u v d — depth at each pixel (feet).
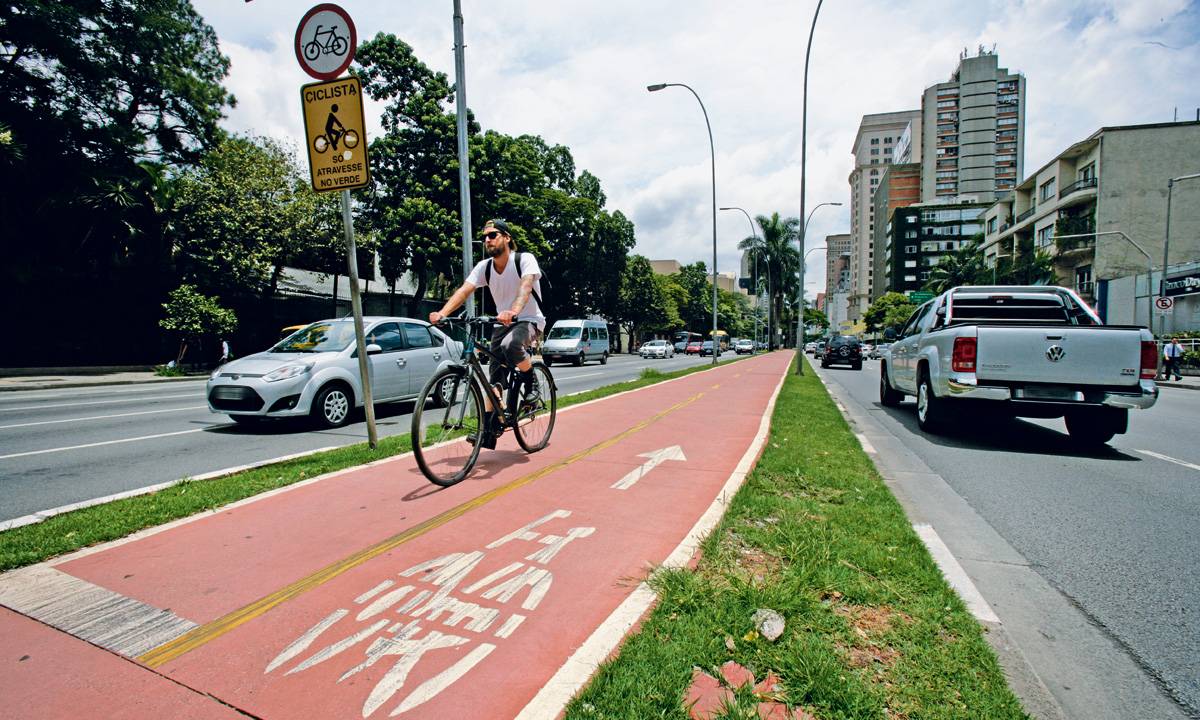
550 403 19.89
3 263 62.54
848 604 8.79
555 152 144.87
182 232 75.61
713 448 20.03
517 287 16.26
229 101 84.58
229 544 10.91
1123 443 24.57
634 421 26.18
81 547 10.69
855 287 493.77
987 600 9.73
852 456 19.36
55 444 22.95
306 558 10.32
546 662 7.29
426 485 14.85
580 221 140.97
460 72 24.43
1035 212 144.25
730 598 8.59
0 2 60.29
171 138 82.43
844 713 6.28
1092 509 14.89
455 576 9.64
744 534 11.50
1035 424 30.22
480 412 15.80
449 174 93.71
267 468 16.76
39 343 68.49
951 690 6.73
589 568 9.97
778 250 208.44
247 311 88.02
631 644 7.39
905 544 11.16
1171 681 7.52
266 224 80.18
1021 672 7.39
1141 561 11.46
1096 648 8.29
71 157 67.05
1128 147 114.01
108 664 7.20
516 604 8.72
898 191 363.56
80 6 67.31
